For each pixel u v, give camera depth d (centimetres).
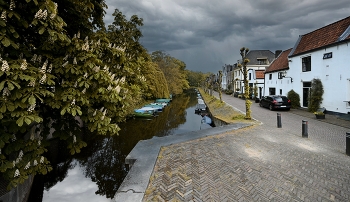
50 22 357
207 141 782
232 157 613
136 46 1023
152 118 2122
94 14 660
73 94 426
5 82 312
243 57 1332
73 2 498
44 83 371
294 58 1875
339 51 1360
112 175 874
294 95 1853
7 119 342
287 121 1230
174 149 683
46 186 782
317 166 555
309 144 757
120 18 983
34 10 356
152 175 491
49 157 1017
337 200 402
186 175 491
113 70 643
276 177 489
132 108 2016
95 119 503
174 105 3566
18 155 414
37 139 448
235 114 1493
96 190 759
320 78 1541
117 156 1065
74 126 561
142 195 404
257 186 447
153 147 698
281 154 645
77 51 455
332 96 1427
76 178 845
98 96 494
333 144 759
